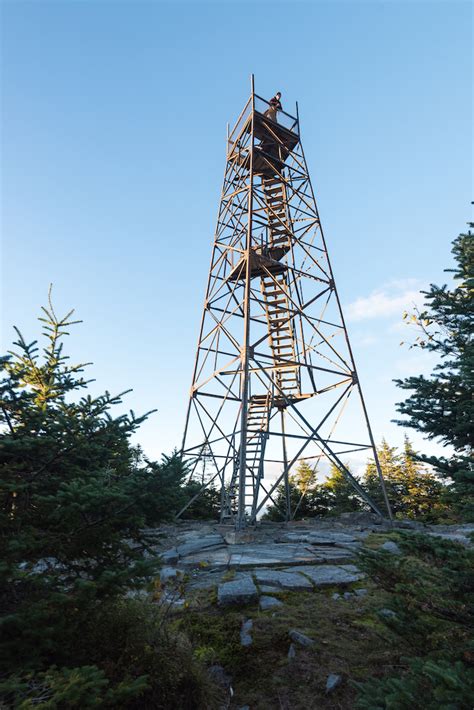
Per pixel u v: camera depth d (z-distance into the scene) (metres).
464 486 3.94
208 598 6.49
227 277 16.86
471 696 2.65
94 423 4.49
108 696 3.27
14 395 4.24
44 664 3.81
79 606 3.94
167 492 4.25
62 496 3.62
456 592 3.75
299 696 4.36
